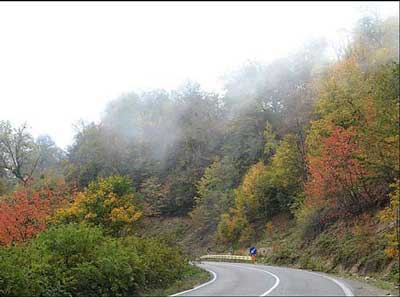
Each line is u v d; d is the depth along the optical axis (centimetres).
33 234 3095
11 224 3111
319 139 3400
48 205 3478
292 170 4634
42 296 1367
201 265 3741
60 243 1562
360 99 3053
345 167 2897
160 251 2222
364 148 2623
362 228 2611
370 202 2938
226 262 4556
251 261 4256
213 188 6606
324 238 3188
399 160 2356
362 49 4406
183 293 1569
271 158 5572
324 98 3522
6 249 1606
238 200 5453
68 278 1415
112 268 1499
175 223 7088
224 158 7038
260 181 5231
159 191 7406
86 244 1591
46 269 1427
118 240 2102
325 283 1789
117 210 3400
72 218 3319
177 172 7794
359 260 2411
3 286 1299
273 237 4697
